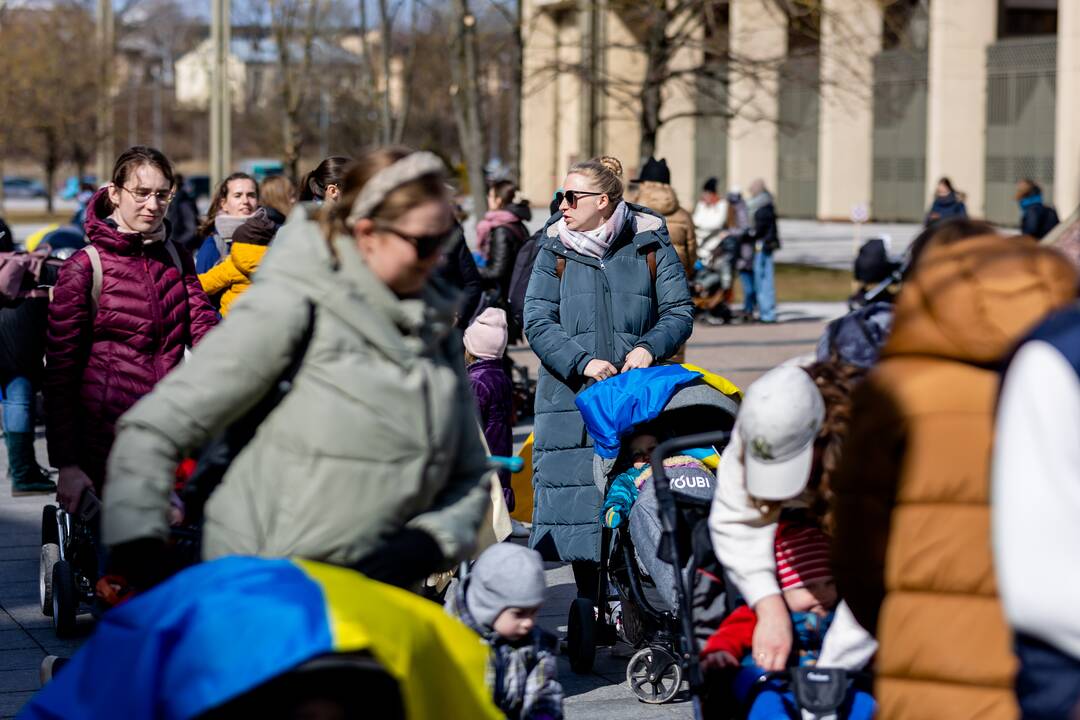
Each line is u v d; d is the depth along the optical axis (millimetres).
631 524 6832
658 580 6629
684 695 7203
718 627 5125
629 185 14727
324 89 65438
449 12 28578
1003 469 3066
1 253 11586
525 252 10805
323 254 3863
